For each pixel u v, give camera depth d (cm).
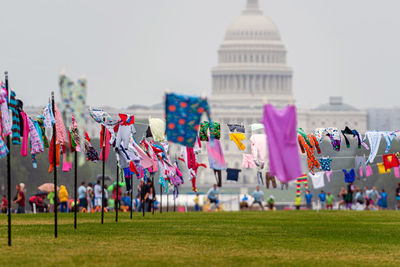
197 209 17850
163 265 6103
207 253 6875
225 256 6706
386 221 11544
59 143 8375
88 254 6588
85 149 9319
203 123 10125
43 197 15650
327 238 8450
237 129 10906
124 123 9244
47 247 7006
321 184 13875
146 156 10531
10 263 6031
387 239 8425
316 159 12469
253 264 6294
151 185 14238
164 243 7562
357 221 11525
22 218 11025
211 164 10150
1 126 6694
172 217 12162
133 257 6481
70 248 6962
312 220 11706
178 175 12950
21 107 7775
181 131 7081
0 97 6650
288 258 6694
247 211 15538
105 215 12250
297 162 6575
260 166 11606
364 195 18712
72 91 6247
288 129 6562
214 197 16912
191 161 11600
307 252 7131
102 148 9400
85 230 8788
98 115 9112
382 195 18300
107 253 6688
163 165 11362
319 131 11962
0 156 6675
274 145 6556
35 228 8994
